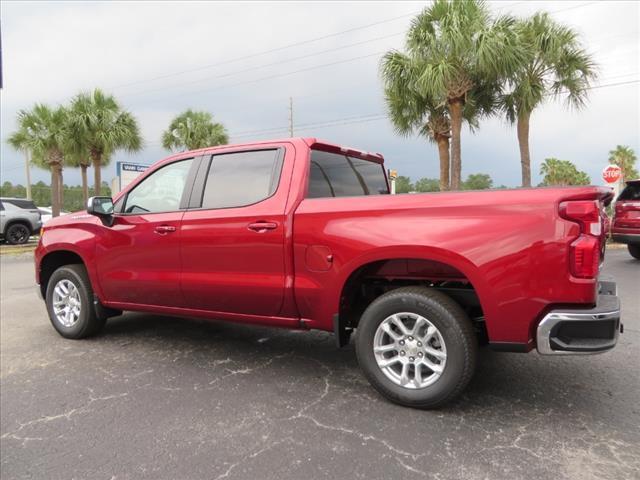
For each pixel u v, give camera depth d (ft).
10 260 43.32
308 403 10.68
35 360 14.02
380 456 8.42
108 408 10.66
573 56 41.60
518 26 38.91
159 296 13.74
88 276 15.67
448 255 9.48
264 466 8.21
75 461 8.54
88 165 68.59
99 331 16.37
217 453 8.67
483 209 9.34
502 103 42.88
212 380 12.18
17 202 57.16
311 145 12.06
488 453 8.44
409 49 39.86
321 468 8.10
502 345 9.31
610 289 10.05
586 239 8.64
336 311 10.90
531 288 8.93
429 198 9.90
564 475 7.73
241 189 12.44
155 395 11.32
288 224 11.30
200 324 17.74
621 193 32.89
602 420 9.59
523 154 43.32
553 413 9.93
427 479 7.71
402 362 10.25
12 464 8.50
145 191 14.32
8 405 10.93
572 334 8.79
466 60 38.29
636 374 12.03
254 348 14.76
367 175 14.74
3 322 19.04
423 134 47.91
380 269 10.93
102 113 61.77
